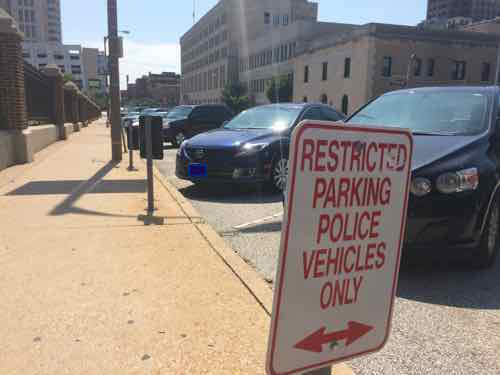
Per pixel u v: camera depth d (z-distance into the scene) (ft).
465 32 136.98
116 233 15.65
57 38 435.94
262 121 26.94
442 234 12.52
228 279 11.85
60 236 15.21
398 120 16.85
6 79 31.27
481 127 14.75
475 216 12.53
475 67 140.67
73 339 8.89
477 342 9.62
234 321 9.66
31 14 413.39
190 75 372.99
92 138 60.54
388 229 5.55
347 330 5.40
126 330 9.24
